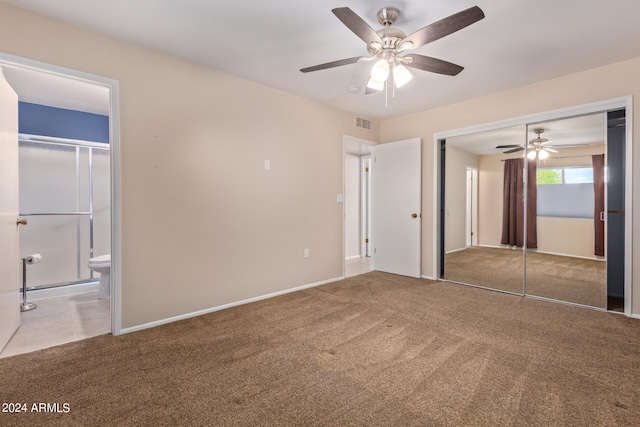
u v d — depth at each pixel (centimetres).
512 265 373
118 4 200
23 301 319
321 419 149
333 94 365
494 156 382
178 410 155
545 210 344
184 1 197
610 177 299
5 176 228
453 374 188
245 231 324
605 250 302
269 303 325
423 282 410
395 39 204
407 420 148
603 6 202
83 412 154
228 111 307
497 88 346
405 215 443
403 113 441
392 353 215
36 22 210
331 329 256
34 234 348
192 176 283
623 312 291
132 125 249
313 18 215
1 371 192
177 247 275
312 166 389
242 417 150
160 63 263
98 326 264
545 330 253
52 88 307
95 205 388
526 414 151
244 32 234
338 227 424
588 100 301
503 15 211
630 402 160
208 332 251
